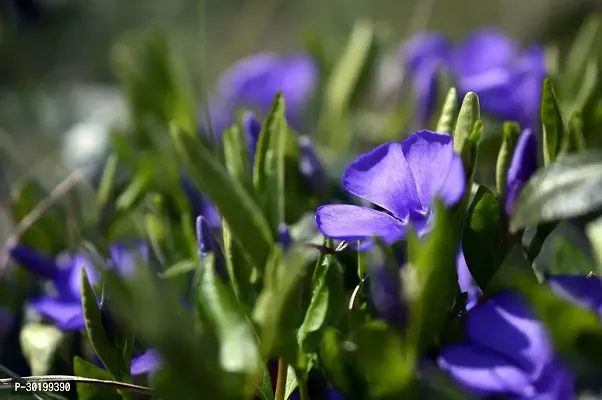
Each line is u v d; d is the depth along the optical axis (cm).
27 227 41
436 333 31
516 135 34
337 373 30
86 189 46
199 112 50
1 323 41
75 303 37
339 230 31
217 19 110
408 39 63
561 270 36
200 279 31
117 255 37
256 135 37
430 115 49
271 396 32
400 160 32
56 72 87
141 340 33
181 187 41
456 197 31
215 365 29
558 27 86
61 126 71
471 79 49
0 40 68
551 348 29
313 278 32
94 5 97
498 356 30
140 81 47
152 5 108
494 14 106
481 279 33
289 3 114
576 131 35
